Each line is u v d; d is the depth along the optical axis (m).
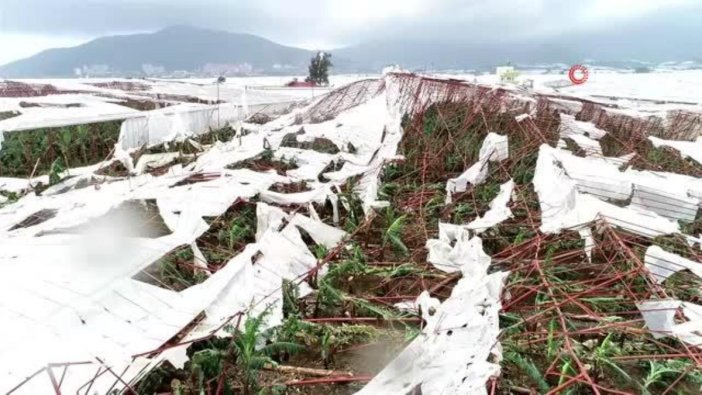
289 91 21.06
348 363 3.85
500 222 5.96
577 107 14.70
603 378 3.58
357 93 14.91
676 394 3.52
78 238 4.54
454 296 3.96
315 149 10.50
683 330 3.57
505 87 14.67
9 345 2.92
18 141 9.70
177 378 3.42
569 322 4.14
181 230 5.07
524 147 8.68
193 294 3.85
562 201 5.83
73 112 10.52
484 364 2.97
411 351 3.13
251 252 4.63
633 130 12.43
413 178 8.41
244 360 3.38
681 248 5.30
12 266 3.81
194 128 12.20
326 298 4.50
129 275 3.99
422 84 13.15
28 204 6.03
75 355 2.93
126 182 7.30
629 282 4.64
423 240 5.99
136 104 16.55
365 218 6.24
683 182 6.64
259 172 7.79
